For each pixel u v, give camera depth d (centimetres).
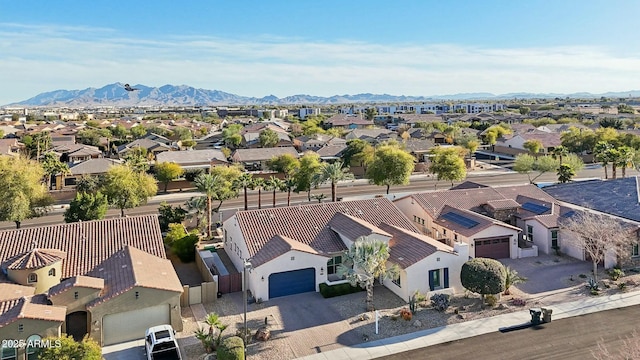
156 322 3069
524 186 5694
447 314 3269
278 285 3638
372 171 7212
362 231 3884
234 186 6222
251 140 13350
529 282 3828
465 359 2681
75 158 10419
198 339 2981
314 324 3170
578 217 4416
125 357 2797
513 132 14338
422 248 3684
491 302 3359
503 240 4453
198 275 4238
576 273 4006
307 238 4044
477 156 12888
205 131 17312
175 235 4719
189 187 8494
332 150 10769
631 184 5025
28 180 5269
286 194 7769
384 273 3341
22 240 3603
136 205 5975
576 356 2673
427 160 10550
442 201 5266
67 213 4997
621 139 10231
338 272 3359
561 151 8600
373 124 18488
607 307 3319
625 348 2577
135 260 3397
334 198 6644
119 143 13925
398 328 3077
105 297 2942
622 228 4050
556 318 3167
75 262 3484
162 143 12762
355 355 2761
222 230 5234
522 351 2748
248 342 2922
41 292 3170
